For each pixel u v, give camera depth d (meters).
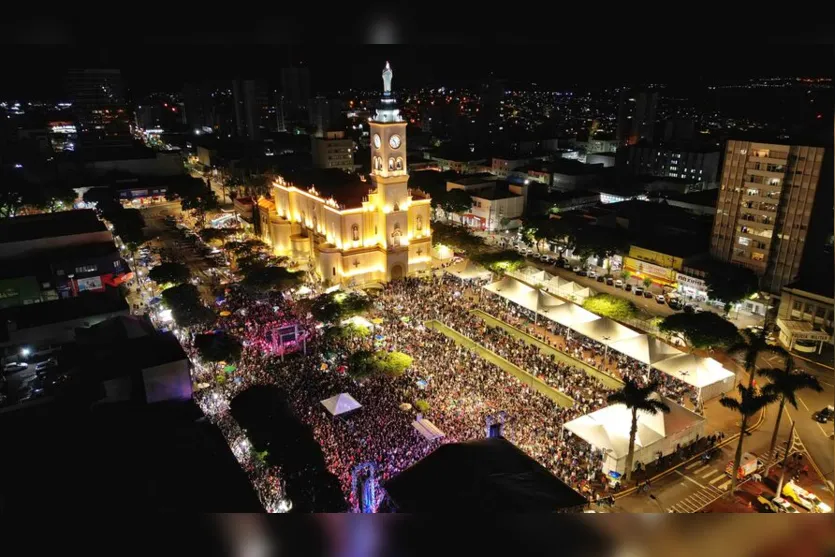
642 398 53.56
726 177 106.19
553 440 60.25
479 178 165.88
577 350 85.12
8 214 153.88
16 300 99.12
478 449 47.03
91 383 59.41
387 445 58.16
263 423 57.53
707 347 76.50
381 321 89.56
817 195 94.50
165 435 52.06
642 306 103.38
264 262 114.19
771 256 101.75
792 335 84.31
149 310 100.00
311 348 83.44
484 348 84.94
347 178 136.25
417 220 121.25
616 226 133.00
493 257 109.75
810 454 61.50
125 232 128.38
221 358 71.94
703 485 56.38
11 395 69.69
